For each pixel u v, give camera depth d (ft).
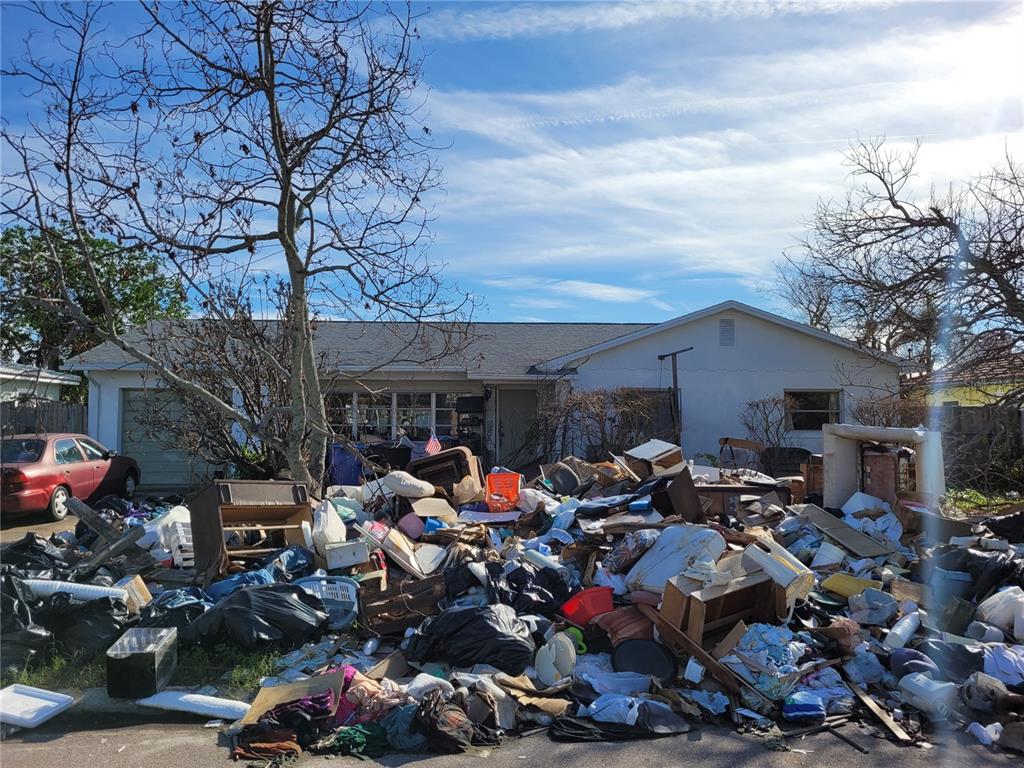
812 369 58.90
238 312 34.65
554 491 33.40
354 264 29.94
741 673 17.56
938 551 24.27
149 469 56.59
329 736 15.65
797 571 19.84
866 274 34.71
